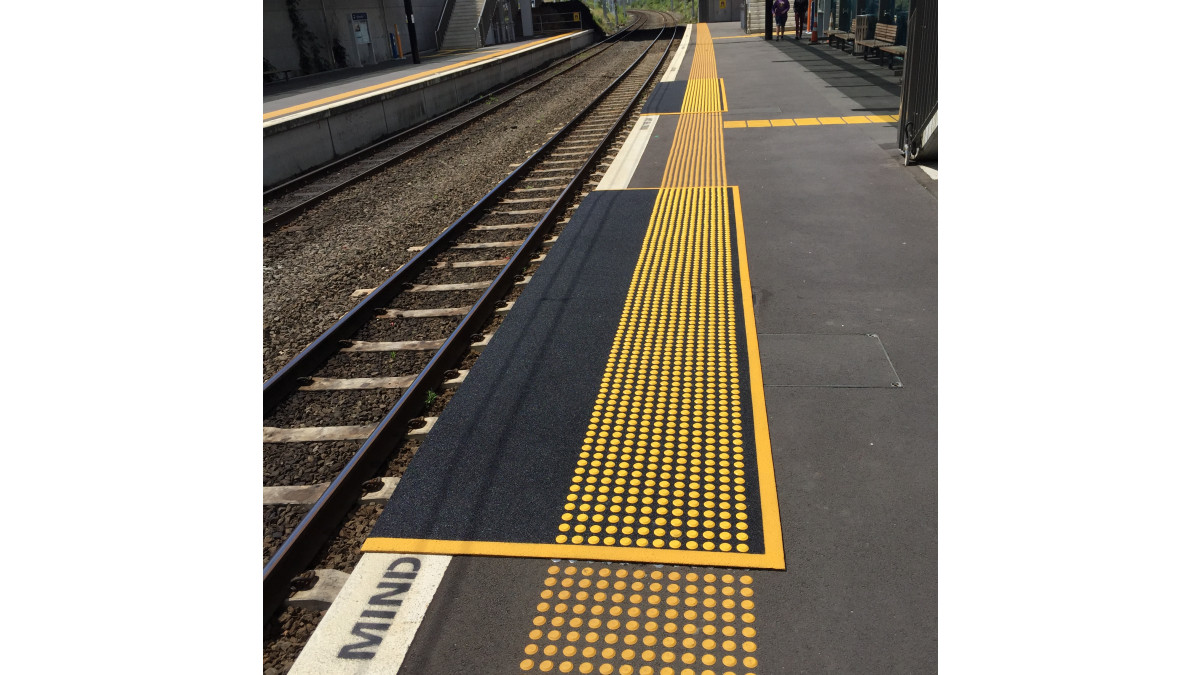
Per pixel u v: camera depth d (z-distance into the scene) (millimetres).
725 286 6004
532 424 4203
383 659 2756
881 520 3318
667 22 67688
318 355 5352
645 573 3102
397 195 10320
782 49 26125
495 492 3637
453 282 6691
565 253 6965
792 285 5992
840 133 11578
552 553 3215
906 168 9250
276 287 7000
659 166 10273
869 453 3793
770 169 9656
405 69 25047
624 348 5055
